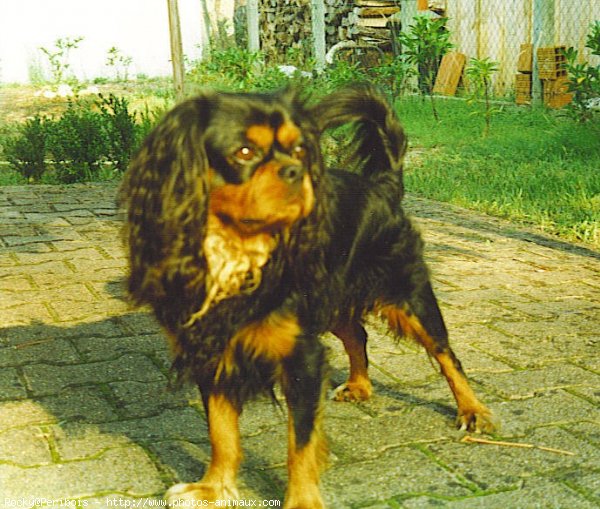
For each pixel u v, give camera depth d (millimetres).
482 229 2766
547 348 1768
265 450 1397
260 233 1216
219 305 1220
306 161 1243
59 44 7469
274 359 1246
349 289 1398
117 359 1703
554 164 3527
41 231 2689
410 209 3068
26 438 1409
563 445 1406
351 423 1479
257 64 6398
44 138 3814
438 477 1320
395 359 1718
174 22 3850
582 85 3957
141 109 5578
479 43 5539
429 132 4410
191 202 1179
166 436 1428
